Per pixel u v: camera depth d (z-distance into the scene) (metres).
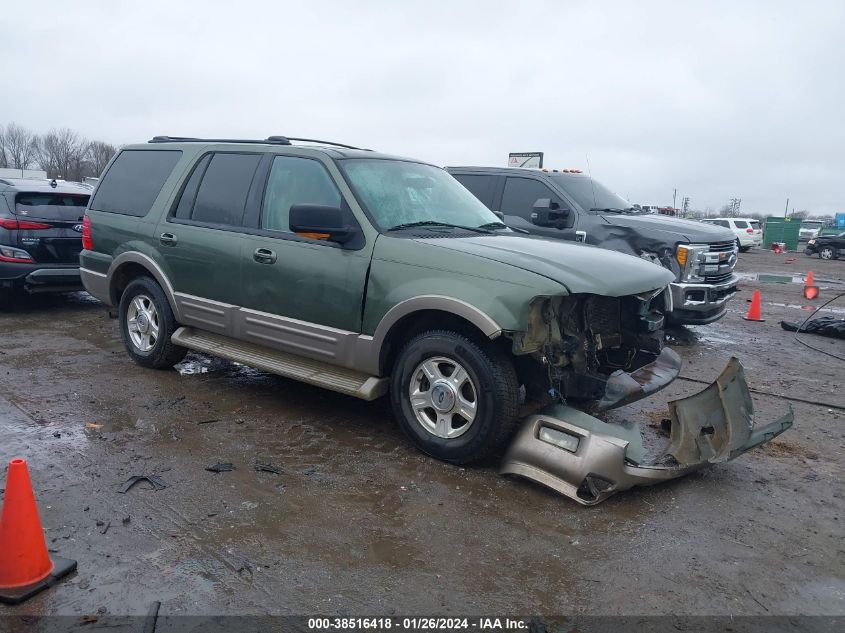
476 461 4.28
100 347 7.09
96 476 3.99
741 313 12.03
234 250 5.22
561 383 4.23
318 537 3.43
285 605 2.88
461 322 4.29
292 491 3.91
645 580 3.17
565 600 2.99
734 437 4.22
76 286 8.86
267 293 5.05
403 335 4.61
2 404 5.15
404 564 3.22
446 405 4.27
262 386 5.87
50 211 8.60
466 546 3.40
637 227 8.31
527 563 3.27
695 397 4.51
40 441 4.47
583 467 3.83
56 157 74.00
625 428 4.21
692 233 8.23
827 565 3.36
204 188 5.66
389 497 3.88
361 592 2.99
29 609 2.78
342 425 5.00
